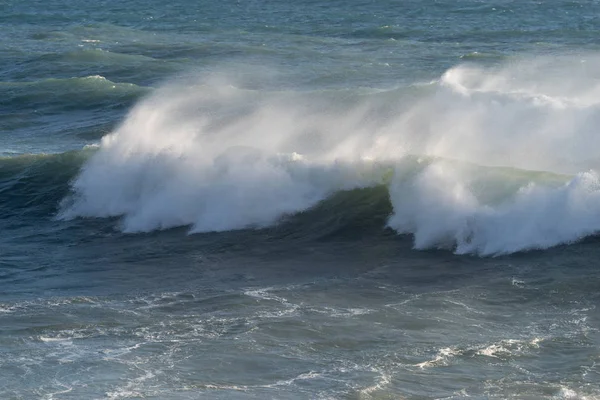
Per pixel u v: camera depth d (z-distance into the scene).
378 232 35.06
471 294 29.34
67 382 24.00
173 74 76.75
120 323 27.75
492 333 26.39
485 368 24.34
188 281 31.73
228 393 23.34
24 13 127.12
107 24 109.75
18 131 58.41
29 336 26.88
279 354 25.45
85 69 79.62
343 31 102.38
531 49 86.62
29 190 41.94
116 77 76.50
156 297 30.05
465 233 33.31
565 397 22.66
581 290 29.17
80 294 30.64
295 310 28.45
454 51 86.19
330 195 37.19
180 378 24.17
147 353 25.64
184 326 27.41
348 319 27.62
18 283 32.12
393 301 29.00
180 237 36.53
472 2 126.69
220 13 124.06
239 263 33.56
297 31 103.56
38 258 34.97
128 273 32.88
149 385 23.80
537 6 120.69
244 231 36.47
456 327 26.91
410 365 24.59
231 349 25.73
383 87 68.44
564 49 85.69
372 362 24.81
